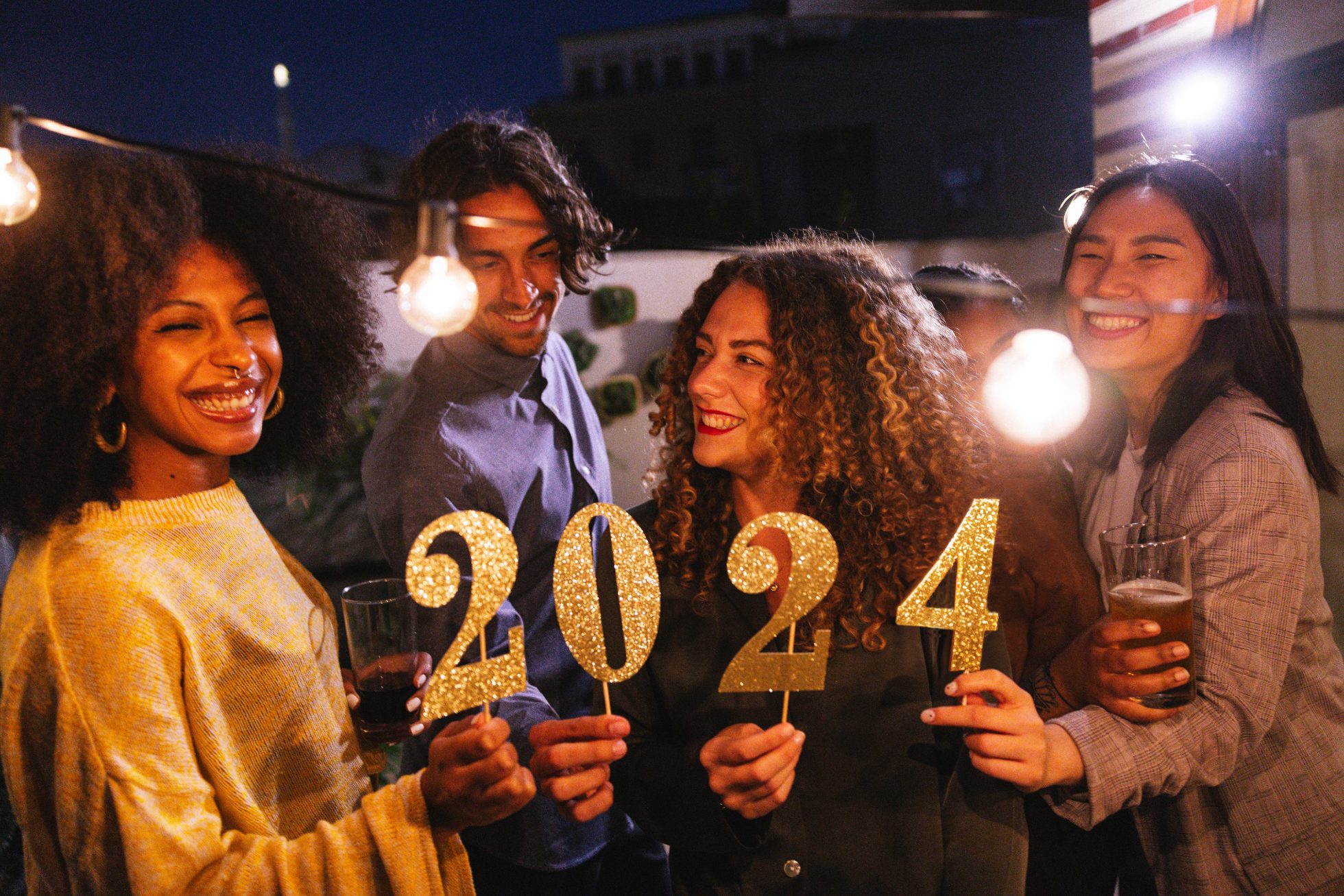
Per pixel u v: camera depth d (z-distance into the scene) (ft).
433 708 4.21
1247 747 5.20
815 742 5.18
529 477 6.66
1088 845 6.33
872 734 5.17
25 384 4.07
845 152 53.21
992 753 4.75
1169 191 5.60
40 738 3.86
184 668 4.04
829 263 5.50
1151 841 5.93
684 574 5.43
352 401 5.90
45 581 3.93
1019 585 6.22
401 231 6.66
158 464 4.47
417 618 6.11
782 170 54.13
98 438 4.26
